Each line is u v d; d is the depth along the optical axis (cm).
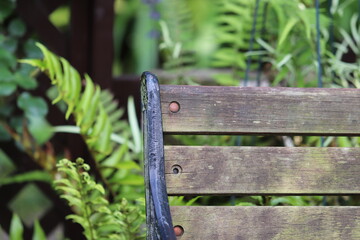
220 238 146
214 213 146
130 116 251
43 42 296
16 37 294
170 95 148
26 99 289
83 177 192
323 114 155
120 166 222
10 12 292
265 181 149
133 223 201
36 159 281
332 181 152
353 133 155
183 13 312
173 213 145
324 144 230
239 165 149
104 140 223
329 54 242
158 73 291
